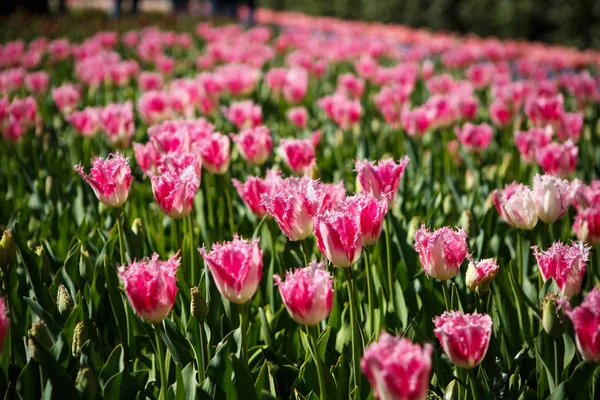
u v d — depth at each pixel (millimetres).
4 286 2521
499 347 2590
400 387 1508
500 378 2414
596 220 2627
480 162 4629
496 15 20297
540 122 4574
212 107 5449
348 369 2350
